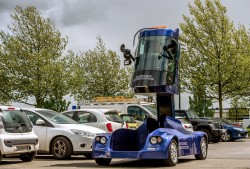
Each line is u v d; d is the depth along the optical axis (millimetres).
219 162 13516
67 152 14898
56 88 36125
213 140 27250
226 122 29328
